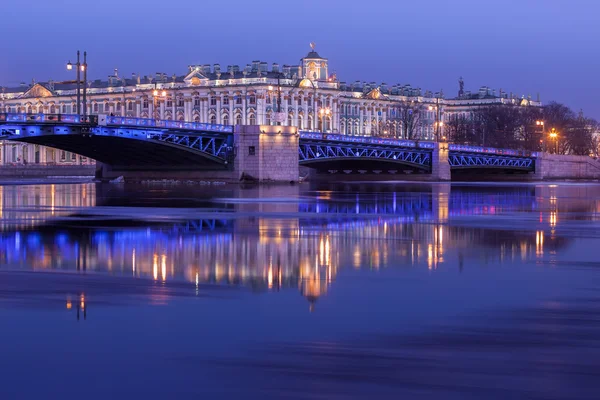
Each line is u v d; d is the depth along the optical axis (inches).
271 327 799.1
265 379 645.9
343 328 795.4
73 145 4630.9
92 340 752.3
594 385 634.8
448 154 6427.2
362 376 652.1
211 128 4845.0
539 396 612.7
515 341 749.9
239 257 1301.7
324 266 1202.0
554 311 871.1
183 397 610.9
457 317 842.8
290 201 2965.1
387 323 816.3
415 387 629.0
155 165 5344.5
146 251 1373.0
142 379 646.5
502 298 944.3
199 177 5118.1
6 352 714.8
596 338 760.3
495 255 1339.8
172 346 731.4
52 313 857.5
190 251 1376.7
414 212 2377.0
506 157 7037.4
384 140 5841.5
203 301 922.7
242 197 3255.4
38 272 1133.7
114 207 2554.1
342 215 2230.6
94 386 632.4
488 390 623.5
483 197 3405.5
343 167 6594.5
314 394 616.1
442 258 1295.5
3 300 924.6
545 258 1300.4
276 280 1072.2
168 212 2329.0
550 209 2559.1
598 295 964.6
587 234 1691.7
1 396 612.1
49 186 4562.0
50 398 608.4
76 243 1486.2
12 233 1667.1
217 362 686.5
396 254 1349.7
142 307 887.7
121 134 4237.2
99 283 1040.8
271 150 5009.8
